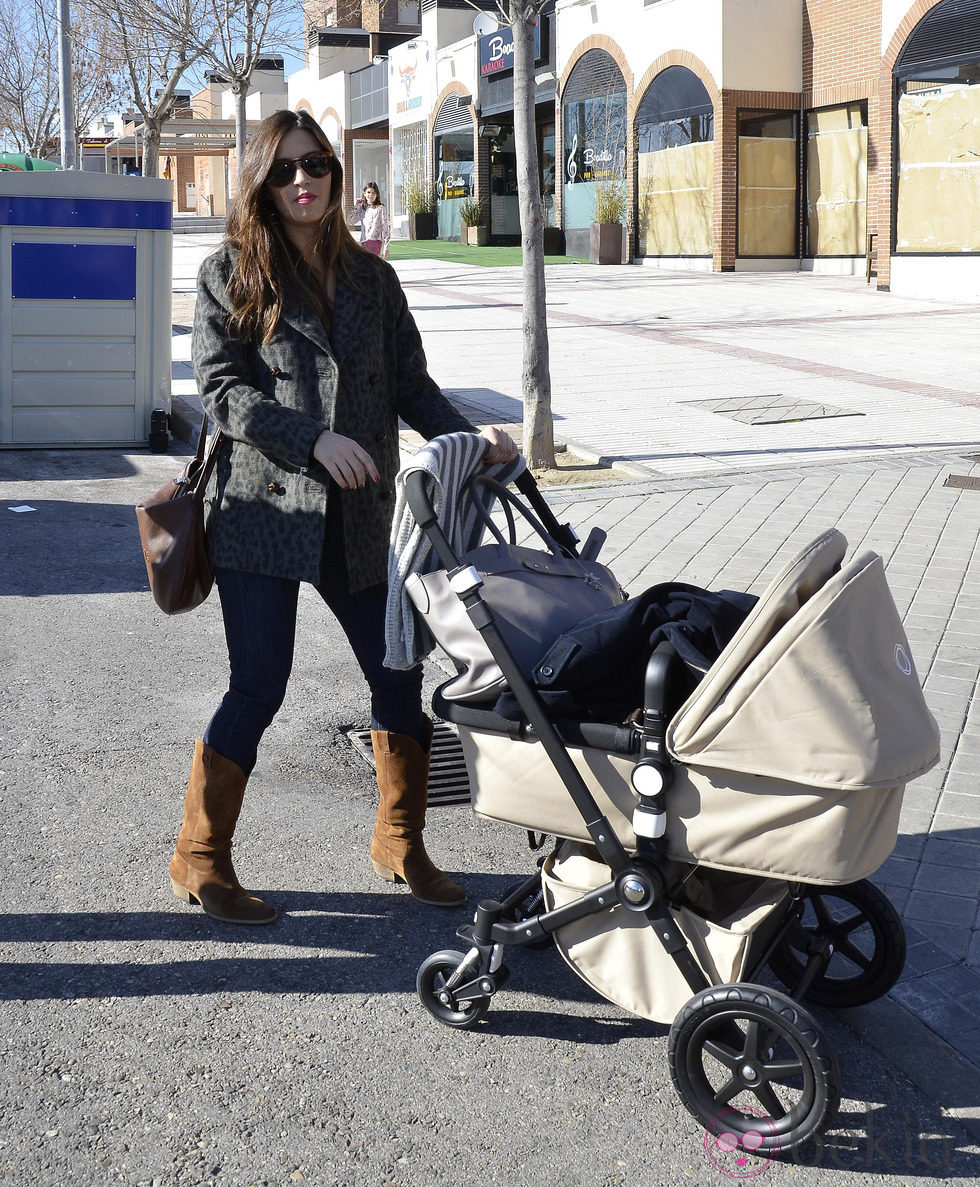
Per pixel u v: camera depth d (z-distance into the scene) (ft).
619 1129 8.81
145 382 35.50
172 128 135.44
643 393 40.47
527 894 9.98
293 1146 8.55
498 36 103.71
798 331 54.13
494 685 9.28
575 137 101.86
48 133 131.13
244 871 12.44
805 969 9.61
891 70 69.62
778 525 25.20
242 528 10.84
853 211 83.20
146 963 10.77
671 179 90.68
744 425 35.60
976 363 45.16
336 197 10.78
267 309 10.54
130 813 13.61
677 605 9.02
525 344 30.68
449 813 13.98
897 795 8.66
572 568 10.44
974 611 19.99
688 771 8.67
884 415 36.60
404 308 11.57
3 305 34.01
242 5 76.89
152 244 34.83
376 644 11.41
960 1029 10.00
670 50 88.33
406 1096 9.11
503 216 114.01
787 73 85.46
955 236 67.26
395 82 128.16
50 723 16.06
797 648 8.09
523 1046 9.77
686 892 9.42
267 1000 10.28
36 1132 8.62
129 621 20.40
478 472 10.47
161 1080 9.22
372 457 11.04
